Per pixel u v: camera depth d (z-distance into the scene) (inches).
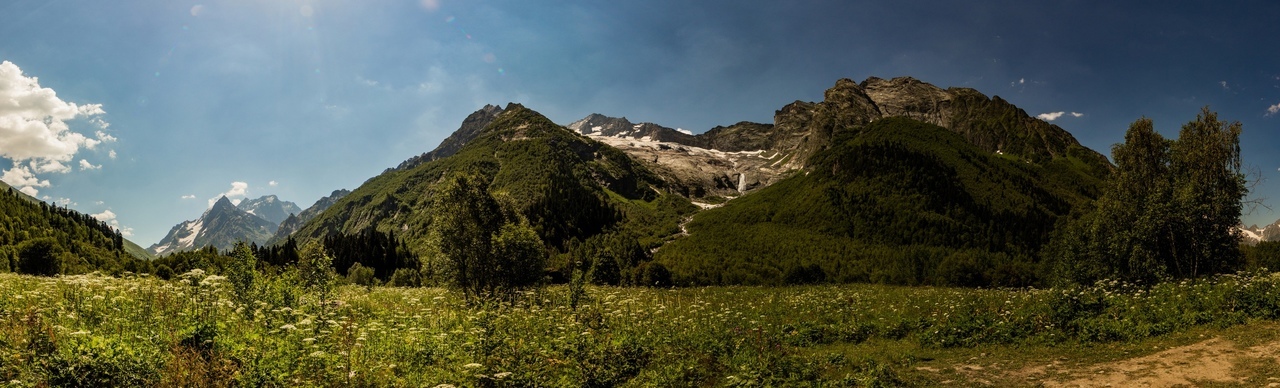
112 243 4864.7
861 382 538.0
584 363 580.1
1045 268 2738.7
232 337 518.9
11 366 382.0
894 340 851.4
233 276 743.1
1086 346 639.8
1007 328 743.1
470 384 480.7
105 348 407.2
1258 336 567.5
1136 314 750.5
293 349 468.8
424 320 785.6
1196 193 1448.1
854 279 3255.4
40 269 2356.1
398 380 469.7
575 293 1160.2
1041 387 498.9
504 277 1301.7
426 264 1360.7
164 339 470.6
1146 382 472.7
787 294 1900.8
